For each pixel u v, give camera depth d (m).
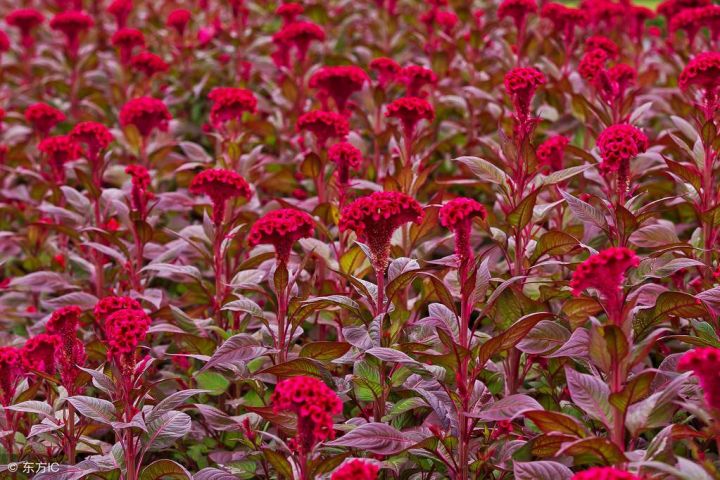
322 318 4.80
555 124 6.35
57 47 10.33
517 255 4.25
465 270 3.52
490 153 5.74
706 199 4.46
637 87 7.32
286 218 3.71
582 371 4.10
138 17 11.98
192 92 8.62
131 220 5.19
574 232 4.92
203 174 4.45
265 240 3.73
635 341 3.87
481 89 7.23
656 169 5.20
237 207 5.85
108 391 3.65
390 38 9.09
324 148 5.40
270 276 4.14
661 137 5.60
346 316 4.61
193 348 4.39
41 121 6.67
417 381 3.84
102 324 4.98
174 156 6.88
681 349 4.35
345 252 4.54
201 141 8.26
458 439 3.61
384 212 3.54
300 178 6.70
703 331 3.97
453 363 3.46
